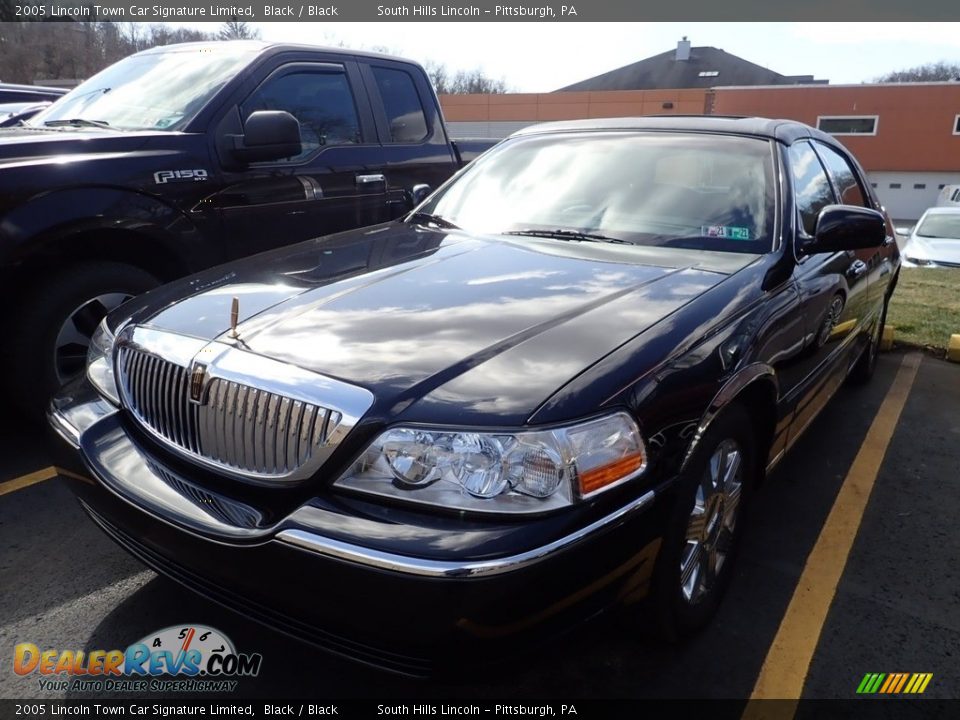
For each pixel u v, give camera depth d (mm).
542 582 1669
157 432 2145
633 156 3398
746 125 3414
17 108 7102
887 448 4020
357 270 2635
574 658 2322
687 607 2291
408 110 5332
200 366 2014
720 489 2369
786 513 3297
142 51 4984
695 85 45719
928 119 33531
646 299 2336
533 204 3348
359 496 1748
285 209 4375
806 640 2449
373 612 1662
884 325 5613
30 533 2922
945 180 34031
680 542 2084
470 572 1602
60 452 2295
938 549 3027
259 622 1887
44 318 3422
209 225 4000
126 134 3756
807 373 3090
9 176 3246
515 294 2363
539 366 1891
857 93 34094
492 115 35969
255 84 4285
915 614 2607
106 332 2494
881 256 4371
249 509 1862
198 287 2551
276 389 1873
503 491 1689
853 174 4414
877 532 3148
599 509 1772
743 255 2824
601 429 1795
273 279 2564
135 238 3732
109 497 2078
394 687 2191
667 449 1967
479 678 1708
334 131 4773
